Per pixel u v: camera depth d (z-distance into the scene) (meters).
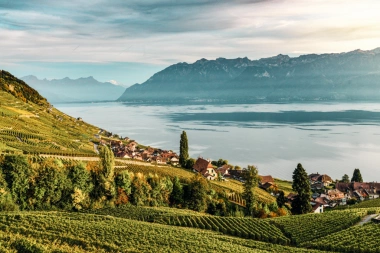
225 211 102.25
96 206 82.12
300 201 105.31
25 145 128.00
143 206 88.25
